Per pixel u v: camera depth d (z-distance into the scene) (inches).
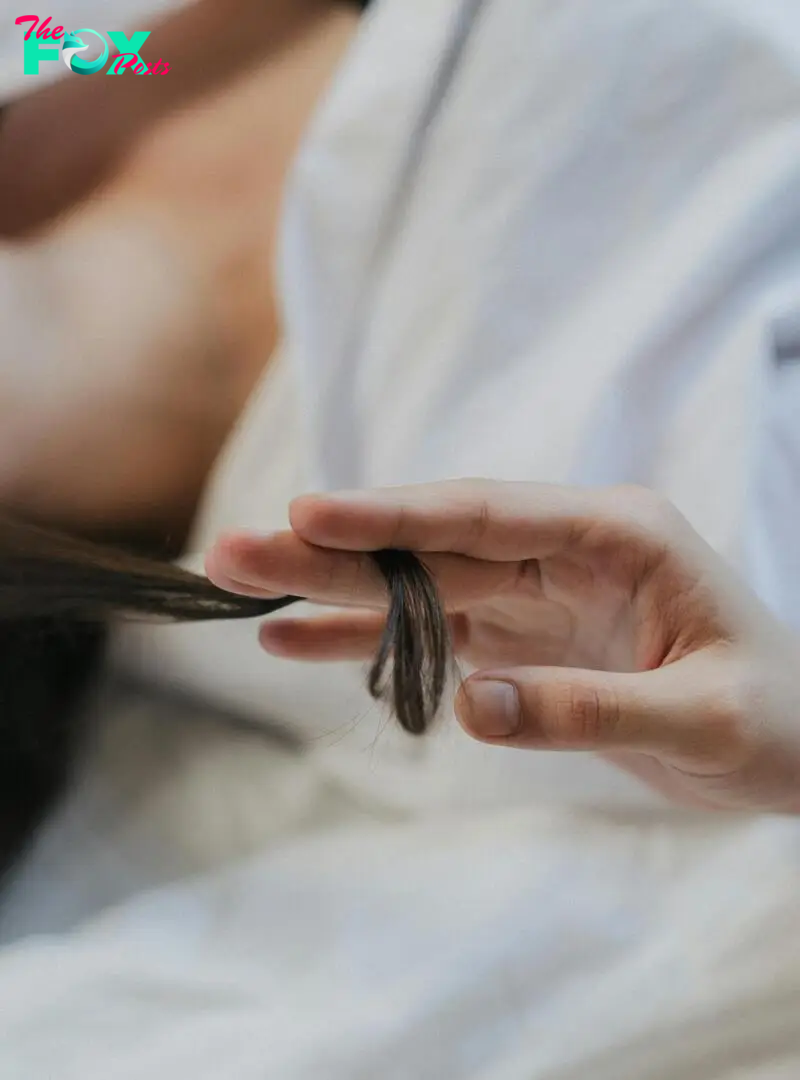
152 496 23.8
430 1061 21.4
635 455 22.3
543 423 22.4
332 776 26.2
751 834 22.4
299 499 17.8
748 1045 21.0
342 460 23.7
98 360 23.3
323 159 23.5
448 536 18.1
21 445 22.7
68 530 22.9
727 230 22.0
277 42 25.0
